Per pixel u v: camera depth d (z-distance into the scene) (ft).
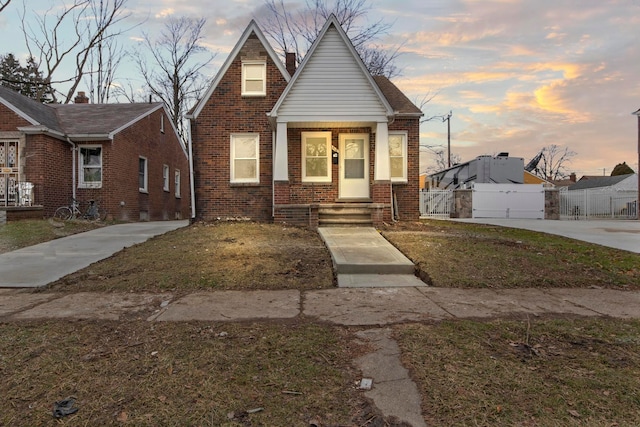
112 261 23.99
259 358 10.78
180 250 25.79
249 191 42.96
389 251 25.16
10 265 23.39
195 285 18.99
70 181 49.03
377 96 38.37
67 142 48.49
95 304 16.25
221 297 17.24
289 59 47.55
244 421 7.95
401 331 12.77
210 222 40.50
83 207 49.21
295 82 38.27
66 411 8.21
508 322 13.75
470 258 23.82
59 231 35.96
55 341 12.06
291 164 42.09
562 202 74.28
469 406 8.39
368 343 11.83
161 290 18.40
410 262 22.43
